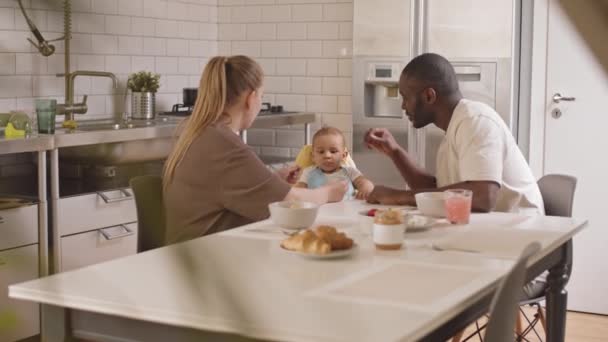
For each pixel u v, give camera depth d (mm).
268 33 5469
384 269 1753
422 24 4566
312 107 5355
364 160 4879
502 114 4406
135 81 4605
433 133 4672
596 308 4402
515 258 1890
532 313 4453
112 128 4113
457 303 1450
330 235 1893
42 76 4293
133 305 1429
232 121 2654
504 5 4348
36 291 1553
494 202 2633
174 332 1457
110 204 3822
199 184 2533
